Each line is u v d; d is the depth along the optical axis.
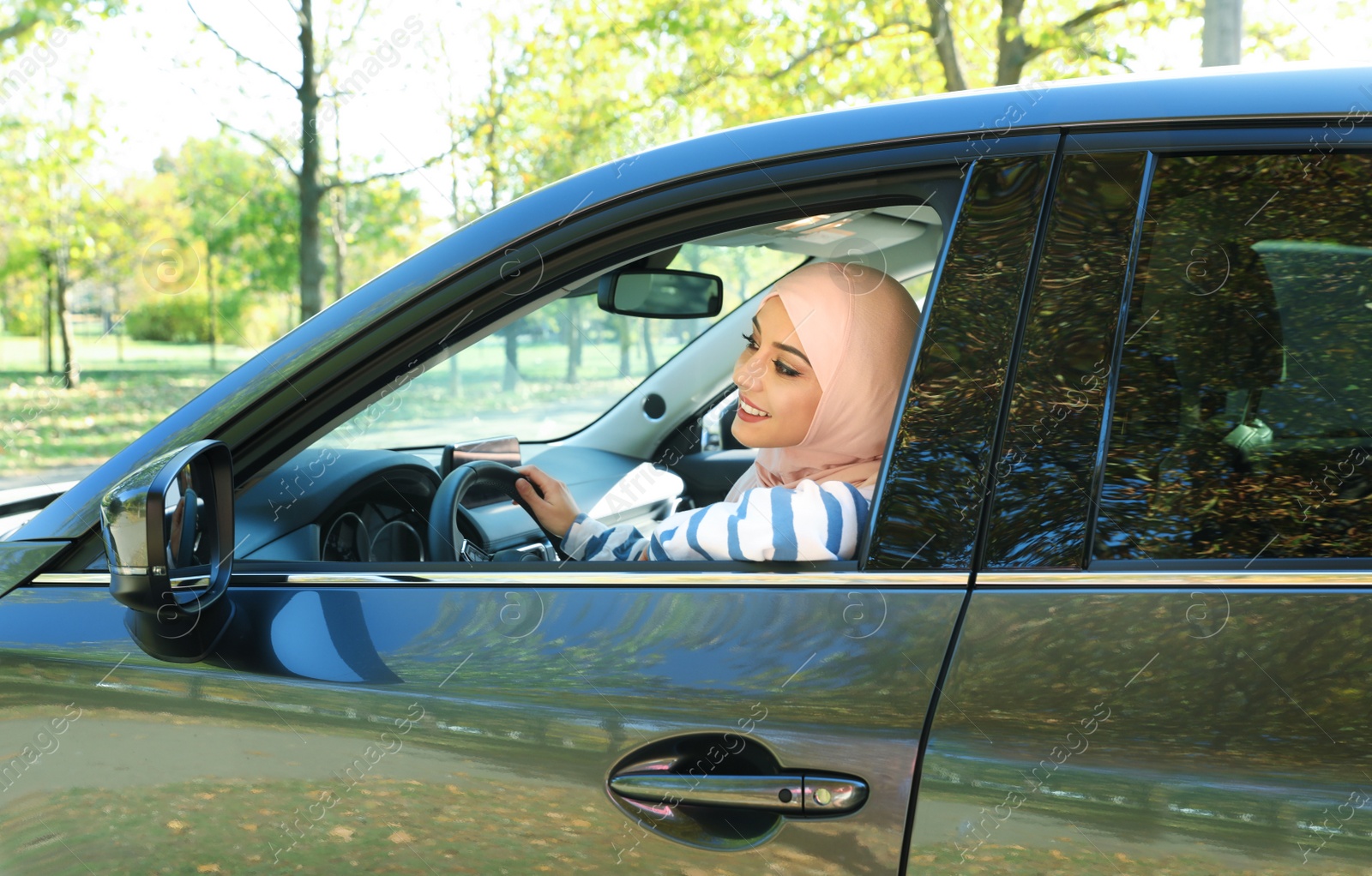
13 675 1.10
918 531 1.00
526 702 1.00
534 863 0.98
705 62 11.87
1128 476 0.96
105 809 1.07
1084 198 1.01
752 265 1.81
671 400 2.38
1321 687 0.86
